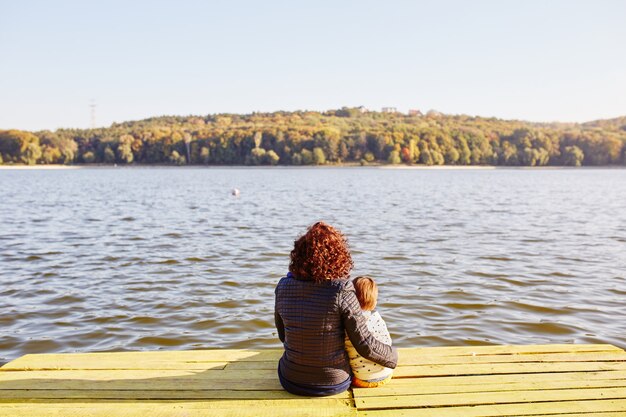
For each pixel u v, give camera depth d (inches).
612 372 176.1
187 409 150.7
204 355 191.8
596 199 1412.4
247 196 1473.9
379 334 159.2
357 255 537.0
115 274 448.1
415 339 292.2
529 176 3486.7
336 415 146.0
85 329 308.8
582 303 364.2
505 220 873.5
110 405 153.5
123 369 178.9
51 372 176.4
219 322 321.1
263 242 621.3
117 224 796.0
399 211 1031.6
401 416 146.2
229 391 161.8
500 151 5521.7
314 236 146.3
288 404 152.4
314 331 146.1
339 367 152.2
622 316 335.6
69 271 459.8
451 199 1374.3
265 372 176.1
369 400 154.3
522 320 325.7
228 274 449.4
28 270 463.2
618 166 5516.7
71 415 147.5
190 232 707.4
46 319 327.0
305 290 145.3
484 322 321.4
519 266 486.3
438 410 149.7
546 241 639.8
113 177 3026.6
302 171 4311.0
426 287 406.0
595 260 518.0
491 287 406.6
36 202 1232.2
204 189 1819.6
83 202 1235.2
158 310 345.4
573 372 176.1
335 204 1205.7
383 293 387.9
